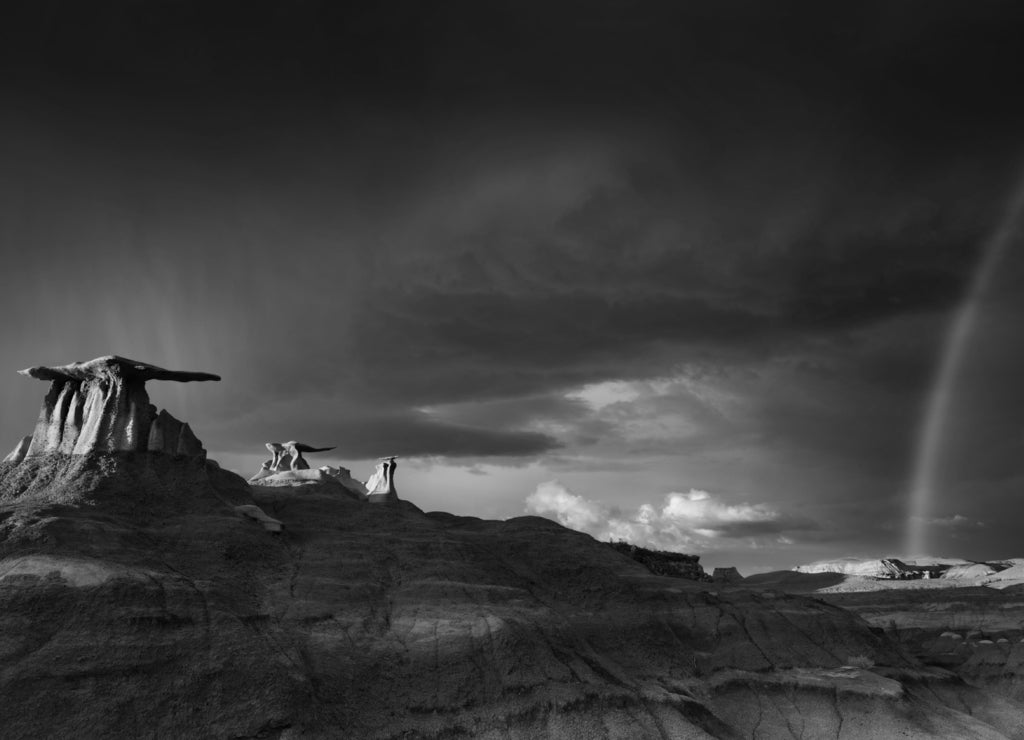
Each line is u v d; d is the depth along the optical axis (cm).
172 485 13150
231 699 9531
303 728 9575
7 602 9562
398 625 12469
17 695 8725
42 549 10488
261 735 9312
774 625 17075
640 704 12331
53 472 12481
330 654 11325
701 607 16988
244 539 12862
